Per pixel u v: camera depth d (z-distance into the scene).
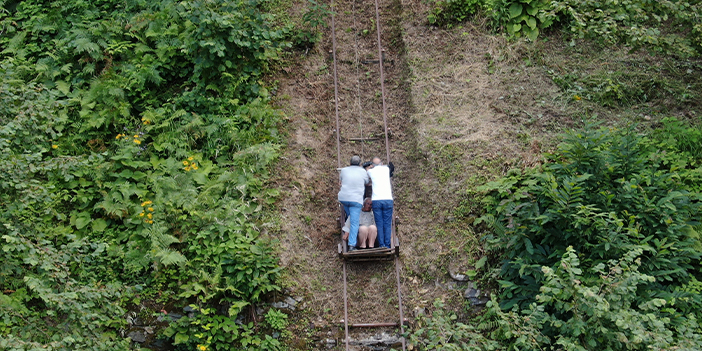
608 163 8.88
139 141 10.54
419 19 12.95
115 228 10.03
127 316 9.33
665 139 10.45
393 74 12.52
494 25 12.52
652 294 8.16
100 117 10.98
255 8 12.66
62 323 7.64
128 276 9.55
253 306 9.47
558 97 11.48
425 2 13.16
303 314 9.56
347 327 9.43
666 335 7.07
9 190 7.71
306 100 11.95
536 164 10.07
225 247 9.50
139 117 11.45
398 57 12.73
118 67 11.80
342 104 12.02
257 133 11.11
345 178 9.70
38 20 12.48
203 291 9.16
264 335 9.39
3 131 7.53
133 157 10.53
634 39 11.36
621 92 11.45
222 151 10.92
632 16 12.18
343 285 9.84
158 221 9.72
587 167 8.98
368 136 11.59
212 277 9.31
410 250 10.16
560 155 9.72
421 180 10.81
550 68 11.93
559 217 8.56
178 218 9.76
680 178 9.30
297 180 10.76
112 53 11.80
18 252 7.97
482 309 9.38
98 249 7.85
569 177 8.86
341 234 10.41
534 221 8.80
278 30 12.14
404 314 9.56
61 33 12.44
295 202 10.55
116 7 12.98
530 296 8.59
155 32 11.95
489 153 10.67
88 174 10.42
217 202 10.03
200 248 9.57
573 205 8.38
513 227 9.20
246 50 11.73
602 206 8.68
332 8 13.55
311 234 10.41
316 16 12.87
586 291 7.11
